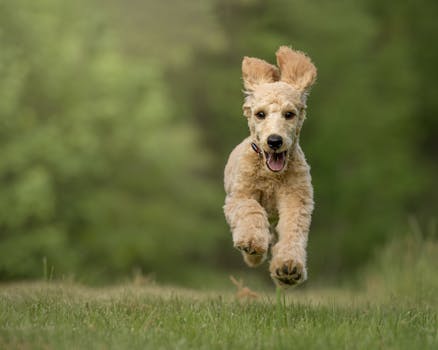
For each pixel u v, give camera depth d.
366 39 23.34
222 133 24.25
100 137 21.16
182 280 22.02
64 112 20.53
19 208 18.08
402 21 27.00
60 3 21.11
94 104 20.56
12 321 5.53
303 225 6.08
